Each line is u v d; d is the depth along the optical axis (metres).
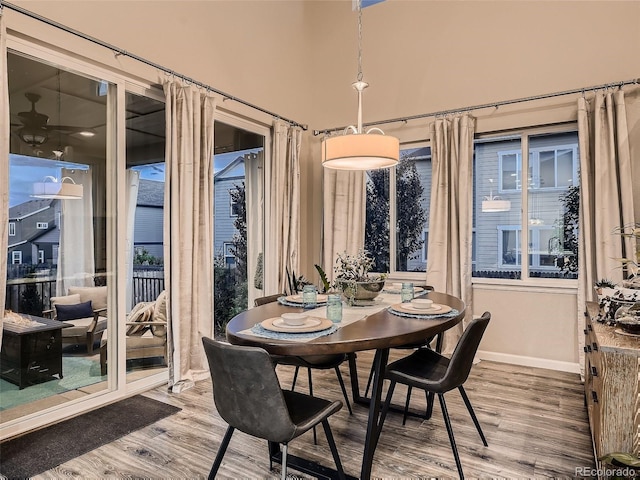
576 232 3.74
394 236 4.57
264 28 4.29
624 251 3.29
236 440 2.35
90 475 2.00
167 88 3.08
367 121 4.67
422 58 4.34
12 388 2.44
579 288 3.47
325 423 1.77
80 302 2.76
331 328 1.91
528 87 3.81
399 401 2.91
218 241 3.86
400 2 4.46
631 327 1.90
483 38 4.02
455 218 3.97
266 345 1.71
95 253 2.84
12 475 2.00
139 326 3.17
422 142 4.38
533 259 3.92
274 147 4.31
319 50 5.01
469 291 3.94
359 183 4.50
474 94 4.06
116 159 2.94
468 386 3.23
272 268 4.38
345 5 4.82
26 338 2.49
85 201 2.78
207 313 3.41
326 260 4.65
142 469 2.05
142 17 3.05
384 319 2.16
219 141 3.84
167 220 3.10
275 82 4.44
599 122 3.38
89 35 2.70
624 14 3.43
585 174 3.43
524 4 3.82
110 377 2.93
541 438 2.37
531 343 3.79
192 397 2.97
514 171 3.99
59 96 2.62
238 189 4.10
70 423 2.54
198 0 3.52
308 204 5.00
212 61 3.66
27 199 2.48
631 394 1.67
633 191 3.33
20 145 2.43
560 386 3.23
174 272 3.11
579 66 3.59
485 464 2.10
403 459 2.16
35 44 2.43
